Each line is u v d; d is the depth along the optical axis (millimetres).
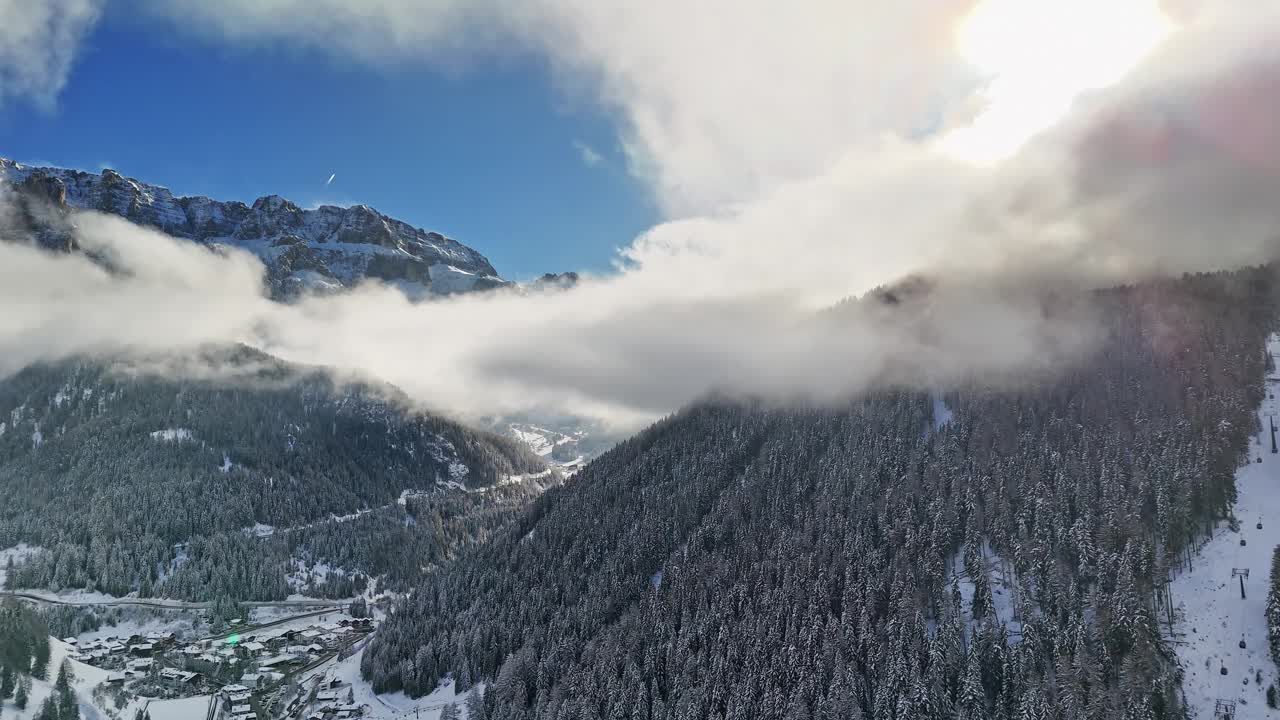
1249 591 195750
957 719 176875
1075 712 169250
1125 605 185250
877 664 192750
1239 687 176625
